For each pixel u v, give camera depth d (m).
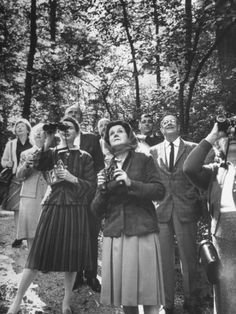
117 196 3.38
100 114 15.85
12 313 3.88
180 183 4.50
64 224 4.04
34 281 5.20
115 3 13.46
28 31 18.72
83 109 16.05
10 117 17.83
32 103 17.98
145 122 6.21
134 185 3.29
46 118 17.91
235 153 2.70
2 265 5.77
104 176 3.45
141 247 3.26
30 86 15.88
